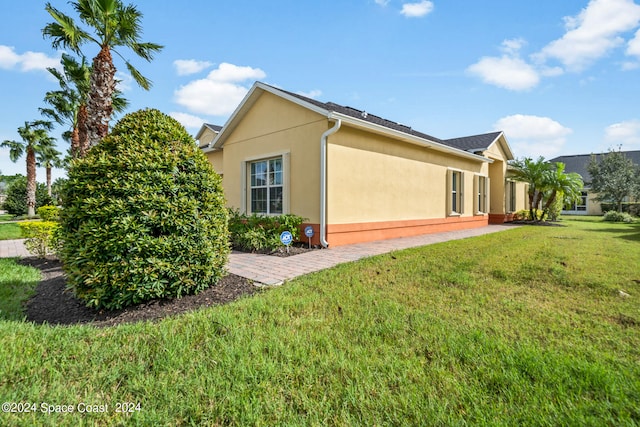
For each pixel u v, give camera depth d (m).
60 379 1.95
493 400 1.78
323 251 7.17
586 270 4.61
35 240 6.71
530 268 4.78
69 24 7.17
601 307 3.23
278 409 1.70
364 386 1.90
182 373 2.03
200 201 3.93
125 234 3.24
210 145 11.42
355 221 8.38
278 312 3.12
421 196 10.70
